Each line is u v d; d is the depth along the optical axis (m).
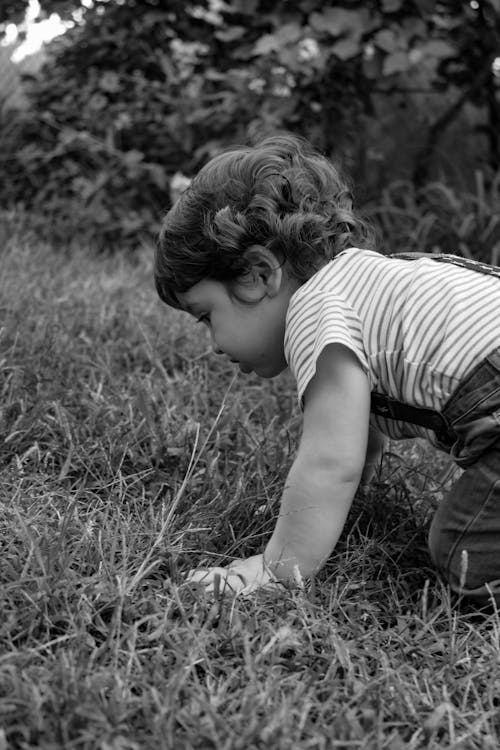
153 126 4.38
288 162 1.59
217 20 4.28
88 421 1.97
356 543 1.68
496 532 1.44
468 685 1.24
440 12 4.04
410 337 1.45
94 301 2.84
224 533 1.63
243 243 1.51
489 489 1.44
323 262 1.57
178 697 1.15
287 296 1.56
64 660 1.15
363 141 4.35
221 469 1.89
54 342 2.34
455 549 1.49
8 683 1.12
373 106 4.30
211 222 1.52
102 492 1.76
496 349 1.43
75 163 4.54
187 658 1.19
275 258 1.53
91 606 1.29
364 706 1.17
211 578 1.46
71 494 1.72
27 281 2.96
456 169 4.23
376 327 1.46
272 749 1.06
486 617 1.45
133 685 1.15
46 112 4.56
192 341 2.55
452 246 3.68
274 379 2.42
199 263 1.54
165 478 1.82
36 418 1.93
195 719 1.08
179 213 1.57
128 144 4.51
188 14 4.32
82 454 1.85
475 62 4.14
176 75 4.36
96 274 3.37
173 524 1.57
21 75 4.69
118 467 1.83
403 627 1.39
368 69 3.81
